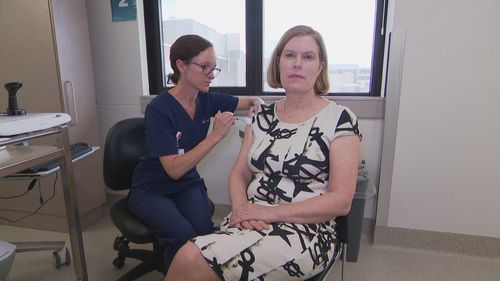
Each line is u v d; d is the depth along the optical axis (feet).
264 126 4.04
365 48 6.59
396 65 5.61
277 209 3.28
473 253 5.97
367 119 6.25
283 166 3.58
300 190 3.54
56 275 5.58
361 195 5.51
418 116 5.72
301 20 6.71
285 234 3.12
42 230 7.09
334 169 3.45
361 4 6.42
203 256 2.92
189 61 4.26
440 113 5.62
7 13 6.10
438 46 5.41
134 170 4.78
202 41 4.31
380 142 6.24
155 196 4.44
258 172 3.88
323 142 3.53
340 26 6.57
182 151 4.58
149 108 4.38
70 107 6.47
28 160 3.82
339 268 5.66
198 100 4.92
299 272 3.04
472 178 5.72
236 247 2.97
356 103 6.21
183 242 4.03
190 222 4.42
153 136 4.26
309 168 3.48
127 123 4.91
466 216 5.89
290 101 3.92
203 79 4.38
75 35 6.52
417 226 6.14
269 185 3.67
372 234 6.51
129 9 7.04
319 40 3.79
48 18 5.98
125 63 7.33
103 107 7.66
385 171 6.05
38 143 5.90
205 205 4.71
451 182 5.82
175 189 4.63
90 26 7.32
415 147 5.84
